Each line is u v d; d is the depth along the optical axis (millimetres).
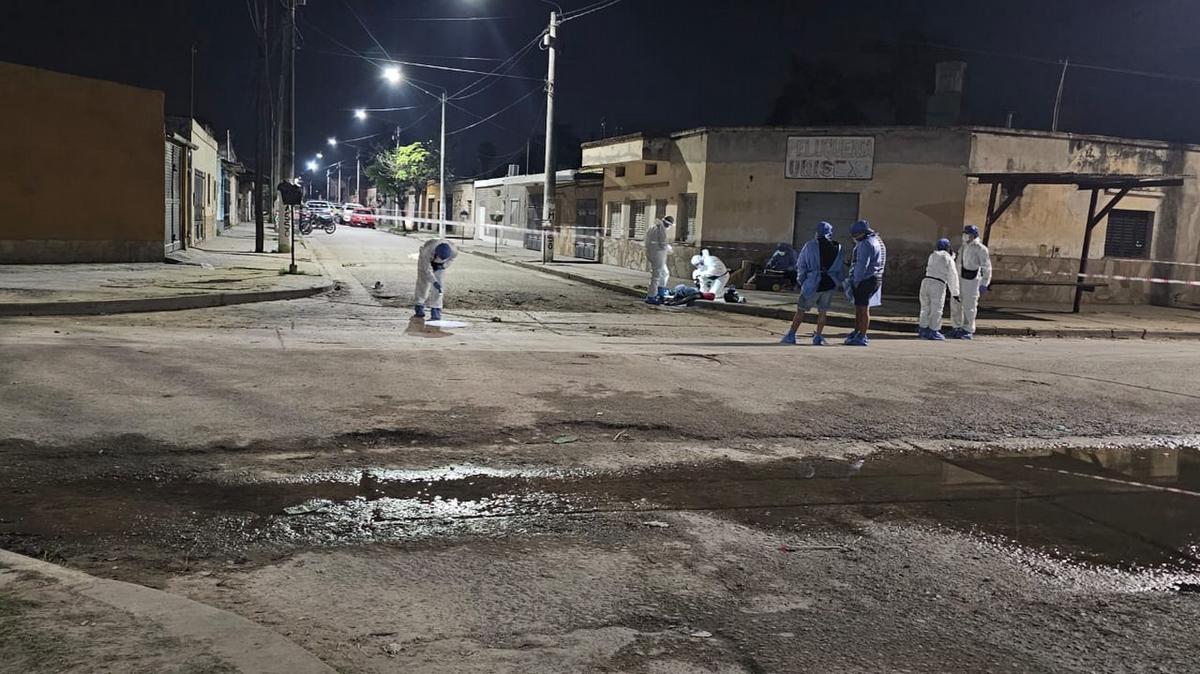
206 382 7734
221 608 3568
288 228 26312
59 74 17844
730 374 9578
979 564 4457
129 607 3180
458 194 55188
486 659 3219
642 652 3342
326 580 3912
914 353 12094
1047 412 8203
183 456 5641
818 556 4480
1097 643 3588
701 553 4457
